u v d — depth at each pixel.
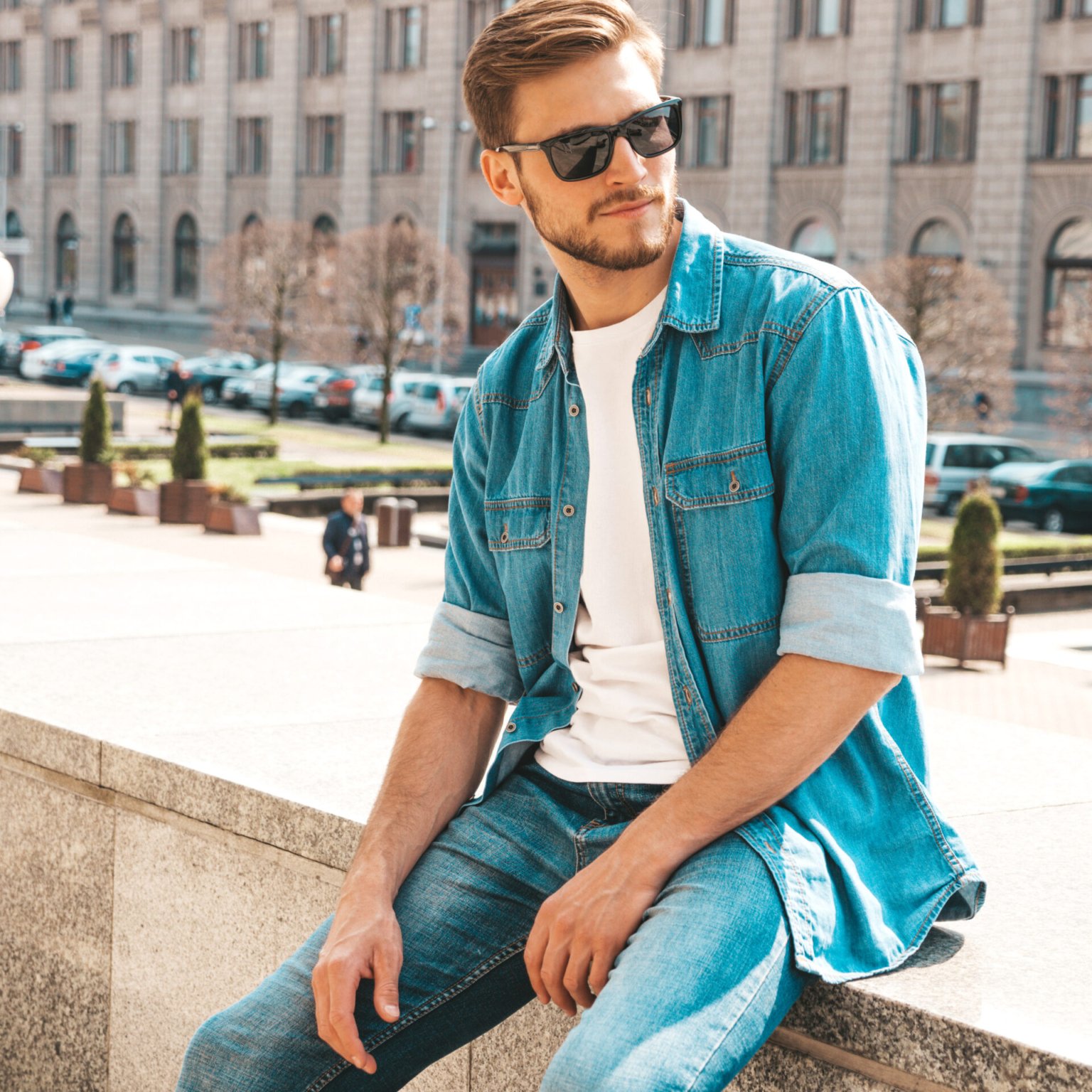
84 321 67.19
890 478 1.87
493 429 2.23
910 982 1.98
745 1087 2.09
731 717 2.00
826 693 1.82
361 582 15.45
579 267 2.01
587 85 1.91
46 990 3.33
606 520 2.08
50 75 69.44
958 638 14.84
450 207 54.56
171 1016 3.03
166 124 64.31
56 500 21.06
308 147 59.09
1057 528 26.11
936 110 44.16
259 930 2.83
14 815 3.38
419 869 2.10
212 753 3.13
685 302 2.00
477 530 2.26
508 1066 2.47
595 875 1.86
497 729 2.27
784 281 1.98
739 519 1.95
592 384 2.09
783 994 1.81
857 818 2.03
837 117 45.91
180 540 18.88
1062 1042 1.80
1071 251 41.72
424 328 38.41
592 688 2.11
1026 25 41.53
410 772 2.18
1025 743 3.54
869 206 44.97
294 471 28.08
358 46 56.28
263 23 60.12
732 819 1.85
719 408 1.97
